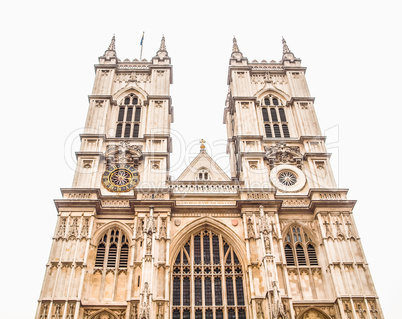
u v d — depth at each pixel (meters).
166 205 45.69
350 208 46.53
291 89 61.44
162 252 42.53
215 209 46.53
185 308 40.50
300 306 40.28
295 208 47.00
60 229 43.44
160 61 65.50
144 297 37.41
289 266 43.41
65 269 40.72
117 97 60.12
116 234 45.19
